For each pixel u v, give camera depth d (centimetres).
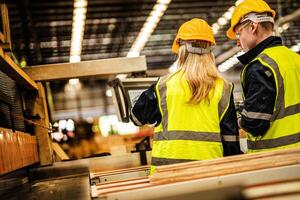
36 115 349
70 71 344
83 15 659
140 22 797
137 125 234
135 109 228
